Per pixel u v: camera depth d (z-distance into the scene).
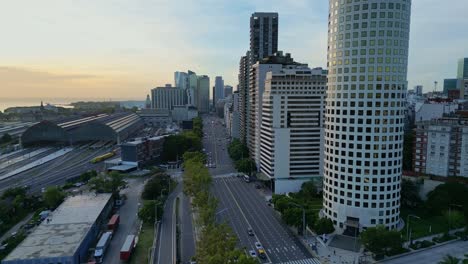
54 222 139.38
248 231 147.38
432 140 187.88
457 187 160.62
